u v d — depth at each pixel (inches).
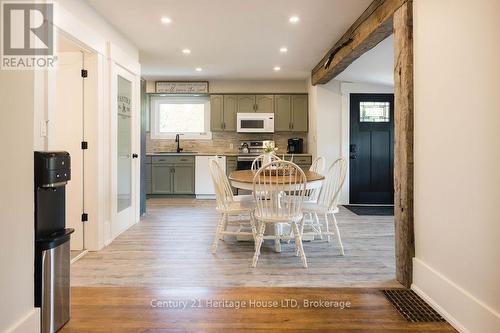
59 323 72.6
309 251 128.5
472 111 68.3
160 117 285.0
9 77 60.5
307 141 274.5
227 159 261.1
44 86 93.7
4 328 58.7
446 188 77.4
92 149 130.6
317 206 128.6
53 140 97.0
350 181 246.8
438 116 80.3
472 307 68.3
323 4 129.0
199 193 261.7
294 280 99.9
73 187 130.1
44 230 72.4
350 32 152.0
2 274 58.2
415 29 91.1
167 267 111.3
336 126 243.3
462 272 71.7
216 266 112.1
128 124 168.9
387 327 73.3
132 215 172.6
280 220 107.7
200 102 284.8
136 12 135.0
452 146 75.0
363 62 191.6
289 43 176.7
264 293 90.7
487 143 64.3
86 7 125.8
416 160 90.8
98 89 131.5
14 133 61.6
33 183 67.2
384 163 248.4
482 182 65.7
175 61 211.9
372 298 87.5
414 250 92.5
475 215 67.7
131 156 172.4
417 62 90.0
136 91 176.7
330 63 187.8
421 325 74.3
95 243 130.1
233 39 169.6
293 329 72.4
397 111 97.5
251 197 147.2
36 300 69.2
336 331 71.6
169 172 261.9
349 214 205.3
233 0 125.3
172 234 154.6
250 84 275.7
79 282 98.4
